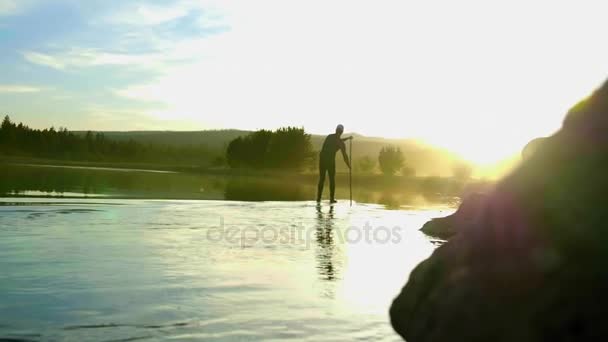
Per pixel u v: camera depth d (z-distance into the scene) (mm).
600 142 1893
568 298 1646
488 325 1825
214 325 3508
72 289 4344
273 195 18531
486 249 2104
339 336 3348
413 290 2566
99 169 37312
